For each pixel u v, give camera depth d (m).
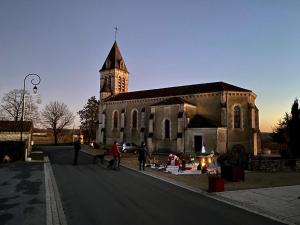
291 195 12.10
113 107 50.22
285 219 8.64
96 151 39.69
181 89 44.03
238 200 11.05
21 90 62.88
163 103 39.88
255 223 8.15
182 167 20.33
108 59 58.97
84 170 19.09
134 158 29.91
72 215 8.55
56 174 16.86
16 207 9.31
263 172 21.09
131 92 52.50
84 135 74.19
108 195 11.41
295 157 26.19
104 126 50.78
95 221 7.99
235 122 37.03
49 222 7.80
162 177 16.86
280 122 38.78
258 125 38.72
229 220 8.36
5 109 62.28
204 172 19.03
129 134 46.91
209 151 34.72
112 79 57.34
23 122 33.69
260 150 38.22
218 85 39.88
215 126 35.12
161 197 11.29
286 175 19.20
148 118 44.50
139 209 9.34
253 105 37.12
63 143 71.31
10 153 23.86
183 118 37.09
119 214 8.71
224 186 14.25
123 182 14.65
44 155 31.09
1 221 7.84
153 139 39.84
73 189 12.46
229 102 37.31
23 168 19.39
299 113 27.06
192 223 7.96
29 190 12.02
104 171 18.89
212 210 9.46
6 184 13.39
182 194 12.03
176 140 37.59
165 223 7.90
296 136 26.61
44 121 72.56
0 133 30.64
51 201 10.18
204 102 39.34
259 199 11.27
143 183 14.52
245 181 16.14
